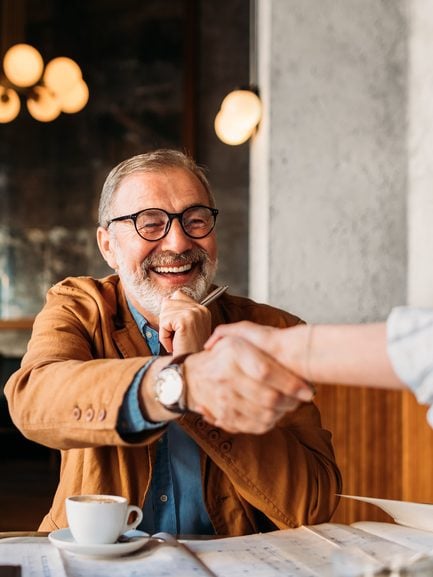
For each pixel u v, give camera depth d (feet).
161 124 27.12
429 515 4.11
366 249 11.44
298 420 5.03
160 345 5.41
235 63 26.94
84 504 3.62
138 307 5.40
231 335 3.53
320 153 11.55
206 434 4.53
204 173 5.54
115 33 27.37
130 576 3.29
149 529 4.91
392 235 11.44
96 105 27.37
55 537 3.76
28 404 4.22
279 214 11.52
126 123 27.27
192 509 4.92
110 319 5.30
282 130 11.59
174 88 27.04
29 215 27.43
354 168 11.50
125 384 3.82
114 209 5.36
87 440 3.93
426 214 10.57
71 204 27.35
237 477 4.55
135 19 27.30
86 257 27.27
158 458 4.95
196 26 27.07
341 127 11.55
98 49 27.45
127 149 27.27
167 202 5.24
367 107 11.52
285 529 4.46
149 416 3.77
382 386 3.07
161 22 27.17
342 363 3.15
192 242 5.29
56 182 27.43
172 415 3.69
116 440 3.84
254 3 16.58
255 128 14.62
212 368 3.49
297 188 11.53
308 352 3.24
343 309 11.41
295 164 11.55
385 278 11.41
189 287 5.30
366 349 3.07
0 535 4.05
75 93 20.51
